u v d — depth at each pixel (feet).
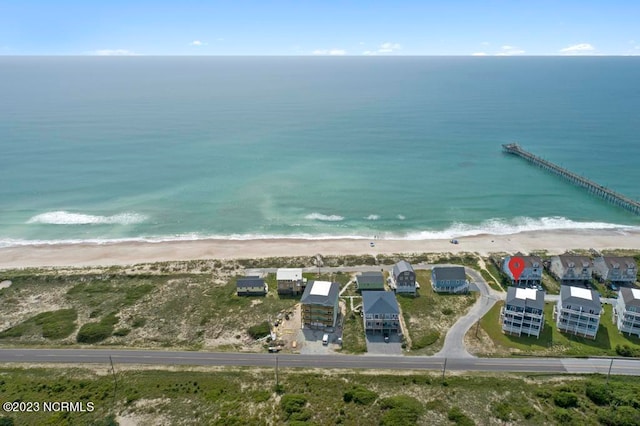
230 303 313.12
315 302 276.82
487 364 247.91
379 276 330.34
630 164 636.48
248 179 582.35
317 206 501.97
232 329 283.79
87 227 454.40
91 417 209.05
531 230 444.96
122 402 219.20
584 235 431.84
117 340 272.92
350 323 287.69
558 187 556.92
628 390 222.89
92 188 549.95
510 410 212.43
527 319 270.26
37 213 483.51
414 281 322.55
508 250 397.60
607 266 332.80
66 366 248.11
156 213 485.56
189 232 444.96
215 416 209.97
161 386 230.68
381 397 221.46
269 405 217.15
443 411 211.82
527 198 523.70
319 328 282.36
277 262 374.22
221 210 492.95
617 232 439.63
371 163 645.51
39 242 423.23
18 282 344.69
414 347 262.88
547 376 237.66
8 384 232.12
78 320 294.46
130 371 243.40
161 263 376.68
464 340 269.85
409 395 223.30
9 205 501.15
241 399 221.25
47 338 274.98
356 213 483.92
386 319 273.75
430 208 495.82
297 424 199.62
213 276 353.10
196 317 296.92
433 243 414.62
